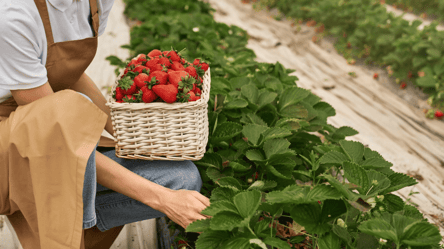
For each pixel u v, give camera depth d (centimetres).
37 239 123
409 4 705
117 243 185
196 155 128
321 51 550
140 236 191
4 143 108
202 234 113
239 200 110
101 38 482
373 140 318
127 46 362
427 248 101
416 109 383
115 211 137
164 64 138
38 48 112
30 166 107
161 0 536
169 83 129
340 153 147
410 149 307
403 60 445
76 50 125
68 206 108
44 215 110
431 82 399
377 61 495
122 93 126
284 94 209
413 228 99
